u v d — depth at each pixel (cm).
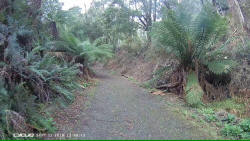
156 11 1455
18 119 261
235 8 740
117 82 832
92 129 303
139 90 646
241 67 586
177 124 334
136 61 1225
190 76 551
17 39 368
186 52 557
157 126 323
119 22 1348
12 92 296
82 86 606
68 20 665
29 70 337
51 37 626
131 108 425
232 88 556
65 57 708
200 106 463
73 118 346
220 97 546
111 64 1507
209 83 579
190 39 536
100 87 675
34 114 298
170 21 521
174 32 527
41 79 370
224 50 594
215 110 447
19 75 340
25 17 442
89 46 795
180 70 605
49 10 565
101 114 377
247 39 654
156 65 840
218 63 526
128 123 334
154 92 609
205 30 509
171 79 638
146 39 1352
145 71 953
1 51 346
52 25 650
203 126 330
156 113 394
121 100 496
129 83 809
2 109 261
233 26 712
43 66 375
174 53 596
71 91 475
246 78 562
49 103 373
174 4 1145
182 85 579
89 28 1652
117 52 1562
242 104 508
